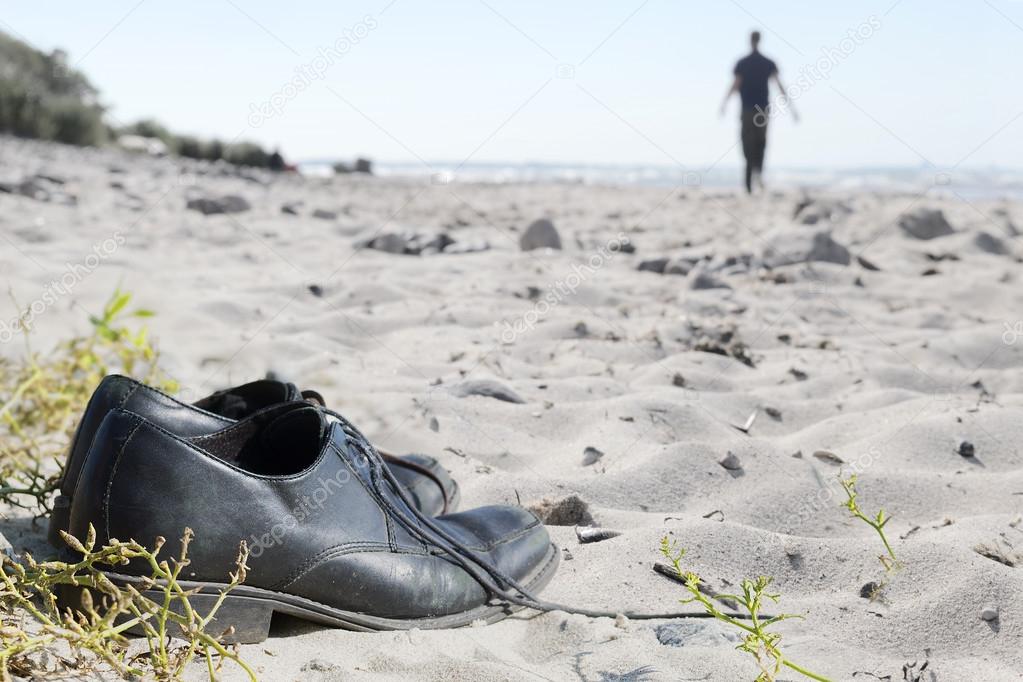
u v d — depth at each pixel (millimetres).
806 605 1864
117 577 1478
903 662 1635
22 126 20000
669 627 1741
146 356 3029
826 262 6457
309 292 5133
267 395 1860
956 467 2674
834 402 3307
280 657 1558
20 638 1323
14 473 2252
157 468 1491
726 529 2113
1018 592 1820
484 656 1639
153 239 6434
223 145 27531
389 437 2818
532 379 3572
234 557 1543
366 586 1667
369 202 10844
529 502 2340
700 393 3336
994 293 5578
